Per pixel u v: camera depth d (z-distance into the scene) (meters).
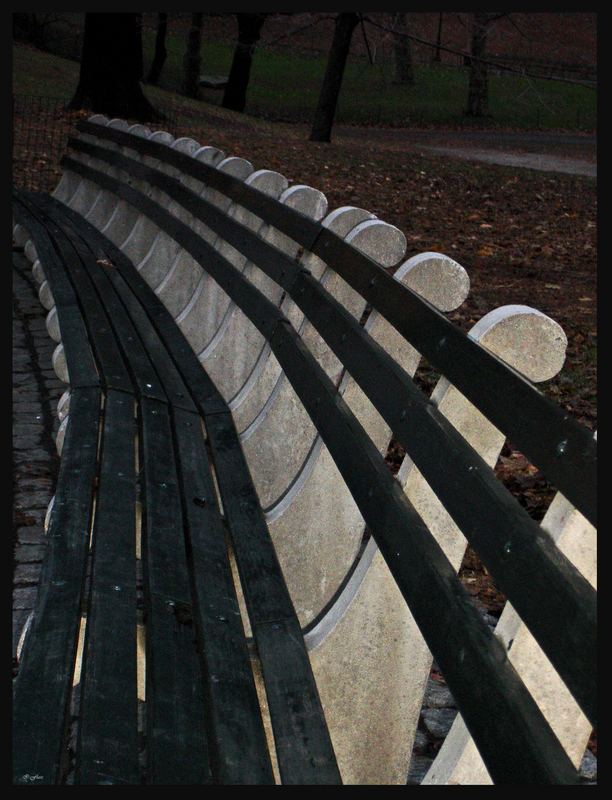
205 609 2.85
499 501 1.98
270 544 3.39
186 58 39.00
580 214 16.30
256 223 5.68
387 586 2.71
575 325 8.30
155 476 3.77
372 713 2.73
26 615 3.98
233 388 5.04
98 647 2.54
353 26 25.72
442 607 2.09
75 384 4.73
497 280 10.22
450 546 2.75
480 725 1.82
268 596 3.04
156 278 7.33
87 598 3.13
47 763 2.05
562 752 1.65
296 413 3.94
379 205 15.14
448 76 52.47
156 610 2.78
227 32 53.84
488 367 2.21
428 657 2.69
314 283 3.83
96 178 9.97
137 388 4.76
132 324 5.88
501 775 1.70
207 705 2.40
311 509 3.38
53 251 7.74
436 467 2.30
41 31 39.16
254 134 24.25
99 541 3.17
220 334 5.50
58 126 19.30
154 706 2.34
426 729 3.29
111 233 9.17
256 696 2.49
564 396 6.42
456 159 23.86
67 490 3.56
